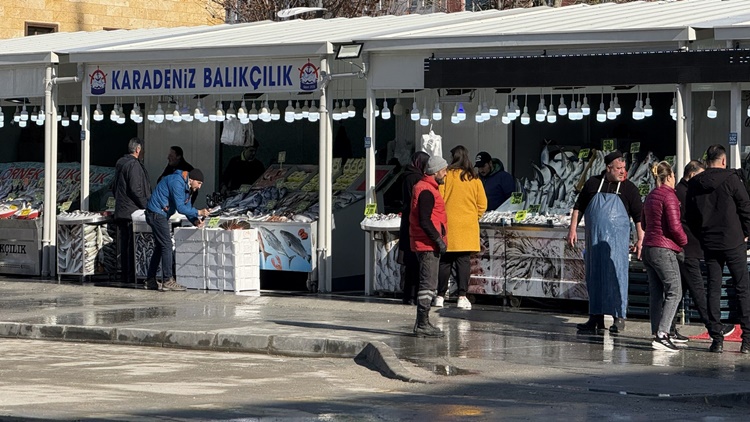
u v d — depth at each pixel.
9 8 41.59
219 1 46.47
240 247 20.98
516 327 17.28
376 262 20.39
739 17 18.03
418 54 19.77
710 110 18.05
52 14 42.62
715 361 14.52
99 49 22.81
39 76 23.59
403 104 23.56
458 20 21.89
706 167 16.06
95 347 16.83
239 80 21.48
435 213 16.16
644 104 21.94
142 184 22.39
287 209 22.31
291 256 21.39
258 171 25.28
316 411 11.86
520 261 19.02
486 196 20.14
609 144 20.05
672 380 13.27
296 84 20.89
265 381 13.88
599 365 14.23
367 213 20.41
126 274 22.67
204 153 25.53
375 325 17.41
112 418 11.36
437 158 16.08
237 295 20.78
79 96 26.67
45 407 11.98
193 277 21.42
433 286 16.25
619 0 42.06
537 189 20.19
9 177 26.12
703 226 15.09
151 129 26.16
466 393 12.85
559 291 18.64
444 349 15.38
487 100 21.48
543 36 18.59
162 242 21.39
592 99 22.23
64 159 28.22
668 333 15.21
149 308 19.47
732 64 17.02
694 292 15.44
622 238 16.42
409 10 45.88
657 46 17.80
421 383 13.46
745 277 15.08
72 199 25.00
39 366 15.02
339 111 21.62
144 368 14.88
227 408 12.04
